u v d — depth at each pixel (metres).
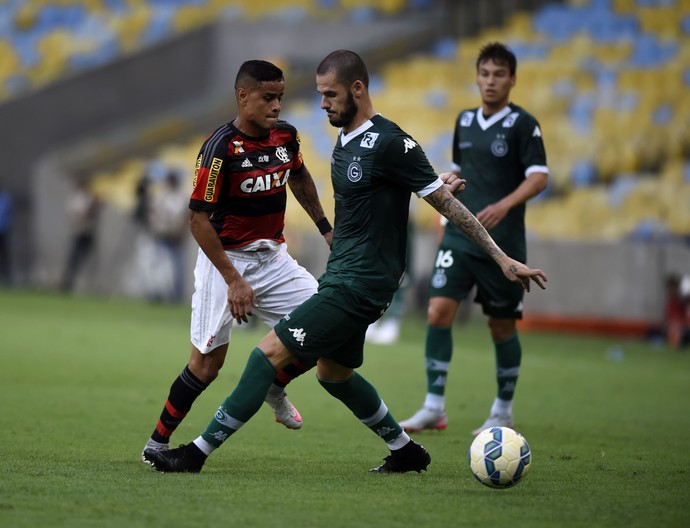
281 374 21.30
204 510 16.61
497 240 27.97
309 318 19.36
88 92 86.25
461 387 37.44
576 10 83.44
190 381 20.75
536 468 21.97
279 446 24.38
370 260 19.48
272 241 21.42
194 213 19.73
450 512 17.00
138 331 53.06
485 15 85.50
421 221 71.00
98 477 19.27
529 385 38.66
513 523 16.31
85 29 94.56
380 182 19.42
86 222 75.44
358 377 20.50
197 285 20.86
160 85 87.31
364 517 16.45
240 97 20.14
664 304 60.31
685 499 18.66
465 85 82.31
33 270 83.81
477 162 28.22
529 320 62.94
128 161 83.56
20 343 45.94
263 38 88.06
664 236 65.94
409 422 27.55
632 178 70.31
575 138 73.25
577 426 29.14
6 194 81.12
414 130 78.88
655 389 38.31
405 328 60.19
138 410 29.42
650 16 81.88
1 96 90.44
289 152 21.25
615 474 21.36
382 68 84.94
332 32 87.88
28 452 22.33
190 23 92.88
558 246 62.44
